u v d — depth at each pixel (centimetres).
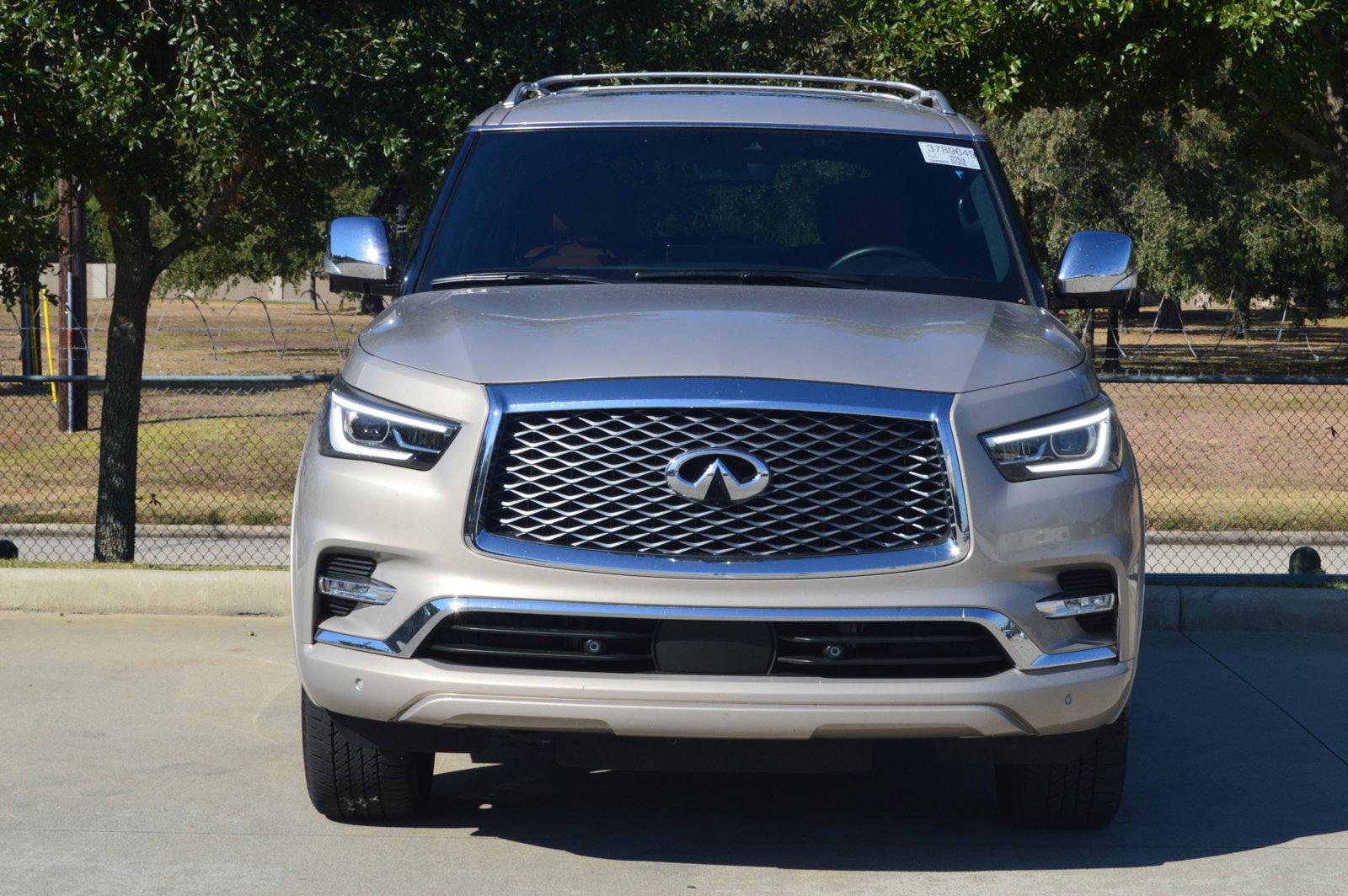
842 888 417
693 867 432
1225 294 3984
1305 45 1301
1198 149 3509
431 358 406
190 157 970
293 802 487
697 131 540
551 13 974
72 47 827
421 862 433
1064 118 3191
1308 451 1775
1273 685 662
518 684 382
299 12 867
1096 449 404
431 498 387
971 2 1228
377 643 394
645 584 377
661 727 382
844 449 383
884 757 554
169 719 584
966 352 408
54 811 473
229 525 1264
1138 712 620
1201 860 444
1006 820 480
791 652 384
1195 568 1111
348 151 878
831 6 1364
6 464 1652
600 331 408
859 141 541
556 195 518
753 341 401
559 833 462
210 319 5866
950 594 380
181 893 405
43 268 972
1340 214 1788
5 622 756
